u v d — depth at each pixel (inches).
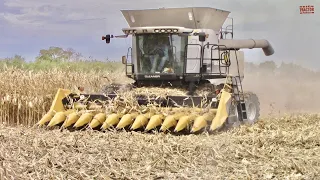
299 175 284.8
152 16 535.2
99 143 381.1
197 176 284.4
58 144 372.5
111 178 282.4
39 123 462.0
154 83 520.1
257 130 448.8
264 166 306.7
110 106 464.1
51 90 579.8
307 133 430.6
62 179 275.3
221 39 572.7
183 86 512.4
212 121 432.8
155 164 313.7
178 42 502.6
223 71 548.1
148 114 450.6
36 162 313.4
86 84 626.8
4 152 339.6
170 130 438.0
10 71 580.4
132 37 515.5
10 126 516.1
